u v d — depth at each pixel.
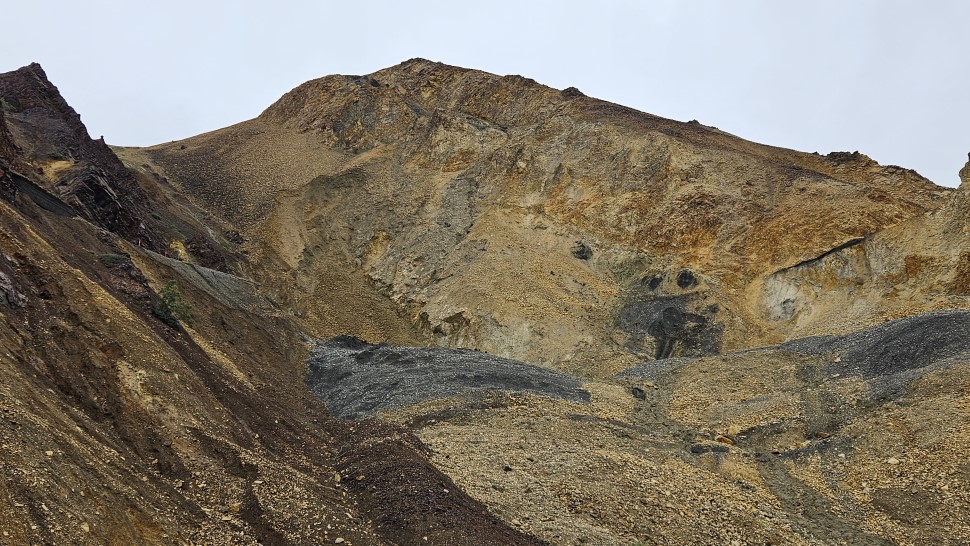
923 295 30.67
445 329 37.88
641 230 41.69
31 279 14.53
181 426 12.80
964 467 15.94
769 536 14.77
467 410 22.66
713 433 21.58
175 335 18.33
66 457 9.30
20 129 37.00
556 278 39.59
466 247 43.47
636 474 17.33
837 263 34.19
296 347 32.16
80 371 12.52
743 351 28.88
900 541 14.76
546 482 16.61
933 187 42.03
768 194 40.94
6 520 7.56
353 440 17.78
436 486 14.16
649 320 35.44
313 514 11.70
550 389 25.56
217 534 10.25
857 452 18.25
